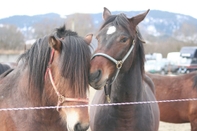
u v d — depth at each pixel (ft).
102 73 12.24
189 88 22.68
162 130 27.89
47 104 11.11
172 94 23.00
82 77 10.26
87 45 10.74
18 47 108.78
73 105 10.24
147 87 17.07
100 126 14.14
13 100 11.27
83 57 10.36
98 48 12.77
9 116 10.97
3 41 108.88
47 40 11.11
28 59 11.46
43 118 11.10
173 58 122.52
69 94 10.25
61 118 11.19
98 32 13.39
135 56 13.78
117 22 13.17
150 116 14.26
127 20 13.43
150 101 14.93
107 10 14.83
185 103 22.49
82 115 10.28
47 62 10.92
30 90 11.12
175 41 167.43
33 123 11.00
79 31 129.49
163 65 107.34
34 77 11.07
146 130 13.91
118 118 13.74
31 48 11.43
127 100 13.71
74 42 10.45
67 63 10.18
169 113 23.07
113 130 13.88
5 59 91.45
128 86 13.58
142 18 13.65
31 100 11.17
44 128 11.18
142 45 14.03
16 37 111.04
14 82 11.64
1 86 11.75
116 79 13.56
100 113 14.26
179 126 29.63
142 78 14.21
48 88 10.85
